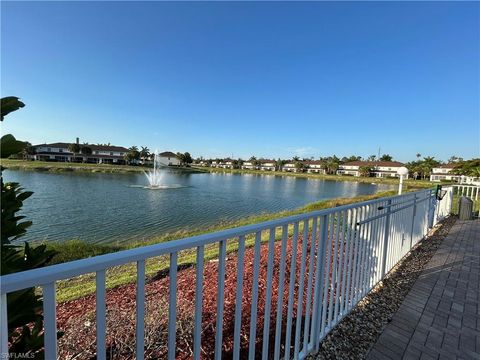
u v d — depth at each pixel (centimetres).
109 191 2262
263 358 168
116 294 304
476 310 286
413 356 217
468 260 433
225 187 3397
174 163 9431
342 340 234
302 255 196
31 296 111
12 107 106
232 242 597
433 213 649
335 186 4612
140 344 102
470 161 3331
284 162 10256
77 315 259
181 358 191
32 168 4447
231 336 218
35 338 113
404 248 435
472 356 219
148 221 1240
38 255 131
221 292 133
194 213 1491
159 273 390
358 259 280
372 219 294
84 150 6806
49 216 1259
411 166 7569
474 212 845
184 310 246
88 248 720
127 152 7619
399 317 271
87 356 193
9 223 118
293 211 1611
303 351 207
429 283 348
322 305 229
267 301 166
